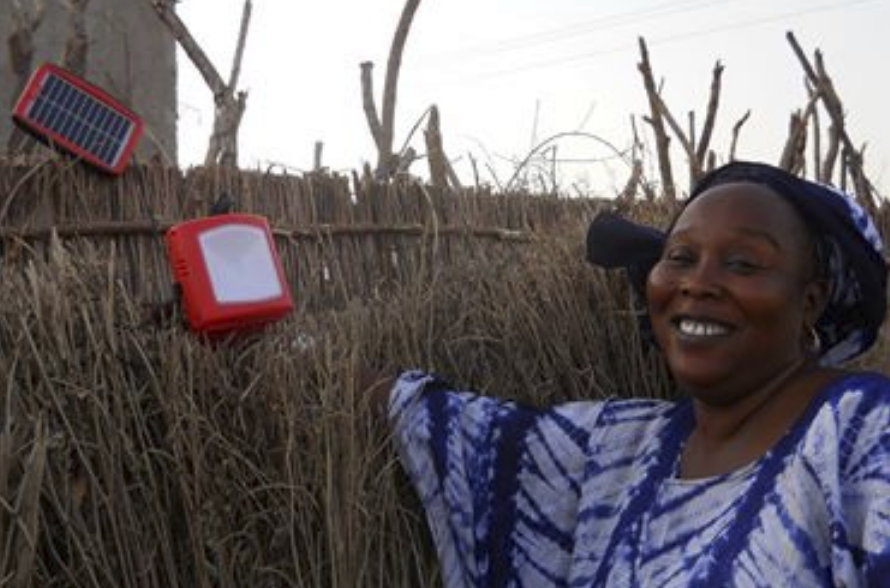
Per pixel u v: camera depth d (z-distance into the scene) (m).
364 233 3.14
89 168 2.84
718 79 3.30
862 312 2.14
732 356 1.99
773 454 1.93
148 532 2.17
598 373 2.65
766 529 1.87
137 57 5.47
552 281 2.70
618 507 2.13
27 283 2.24
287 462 2.25
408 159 3.67
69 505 2.11
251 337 2.34
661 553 1.99
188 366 2.22
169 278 2.89
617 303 2.69
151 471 2.17
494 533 2.29
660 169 3.23
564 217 3.10
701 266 2.01
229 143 3.81
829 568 1.83
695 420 2.13
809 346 2.15
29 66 3.92
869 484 1.81
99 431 2.14
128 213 2.87
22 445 2.07
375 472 2.37
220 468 2.21
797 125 3.37
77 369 2.15
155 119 5.55
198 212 2.95
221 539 2.20
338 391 2.31
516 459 2.29
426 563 2.43
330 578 2.30
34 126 2.78
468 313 2.64
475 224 3.25
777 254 2.00
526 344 2.63
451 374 2.56
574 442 2.26
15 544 2.02
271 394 2.29
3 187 2.76
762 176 2.05
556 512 2.25
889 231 3.47
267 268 2.32
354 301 2.64
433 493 2.33
